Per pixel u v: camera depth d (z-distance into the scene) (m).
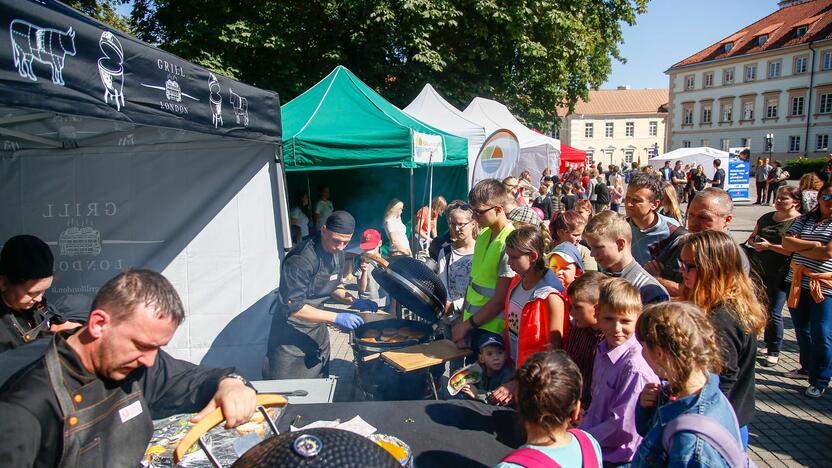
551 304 2.55
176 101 2.32
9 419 1.07
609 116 64.88
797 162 34.81
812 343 4.20
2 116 3.02
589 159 65.19
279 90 13.07
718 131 56.81
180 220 3.79
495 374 2.92
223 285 3.85
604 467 2.04
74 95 1.72
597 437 2.07
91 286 3.75
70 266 3.73
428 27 13.45
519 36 14.66
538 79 17.03
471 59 15.32
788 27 51.25
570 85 19.16
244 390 1.48
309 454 0.93
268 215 3.89
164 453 1.67
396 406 2.11
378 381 2.90
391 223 6.87
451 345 2.94
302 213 9.14
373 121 6.37
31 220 3.70
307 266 3.17
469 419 2.02
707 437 1.44
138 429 1.36
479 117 12.70
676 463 1.45
